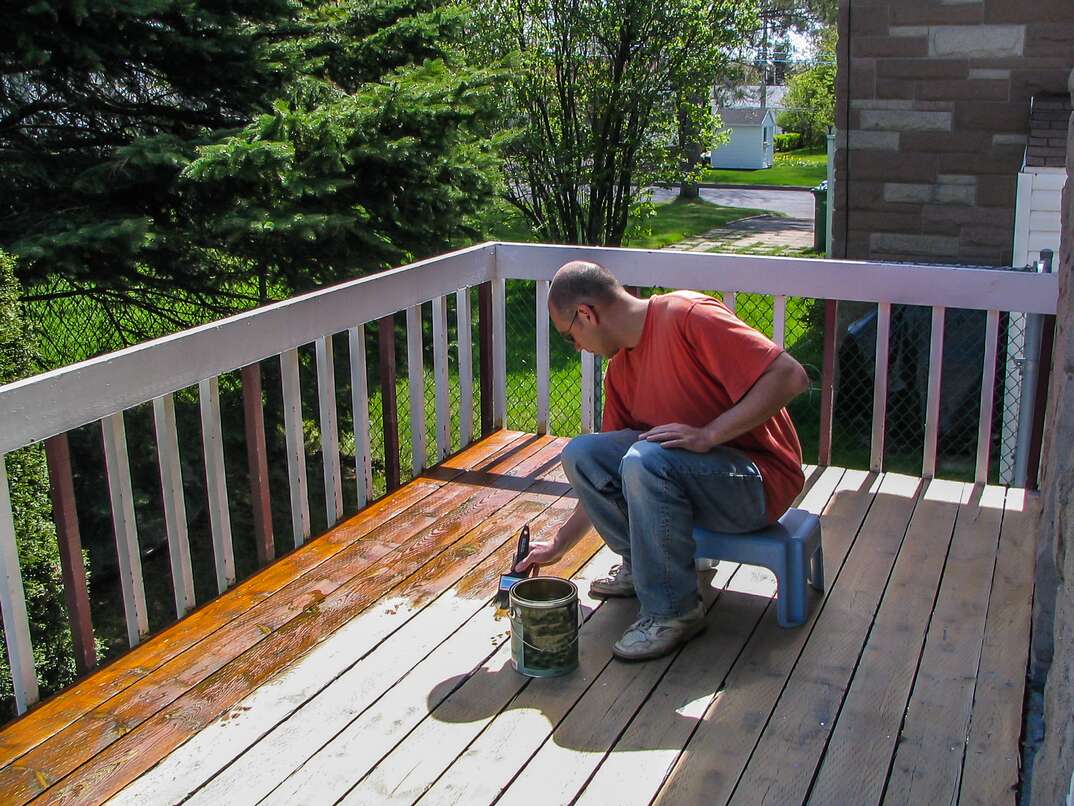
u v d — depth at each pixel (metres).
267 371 6.11
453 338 7.11
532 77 10.77
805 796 2.08
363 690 2.49
